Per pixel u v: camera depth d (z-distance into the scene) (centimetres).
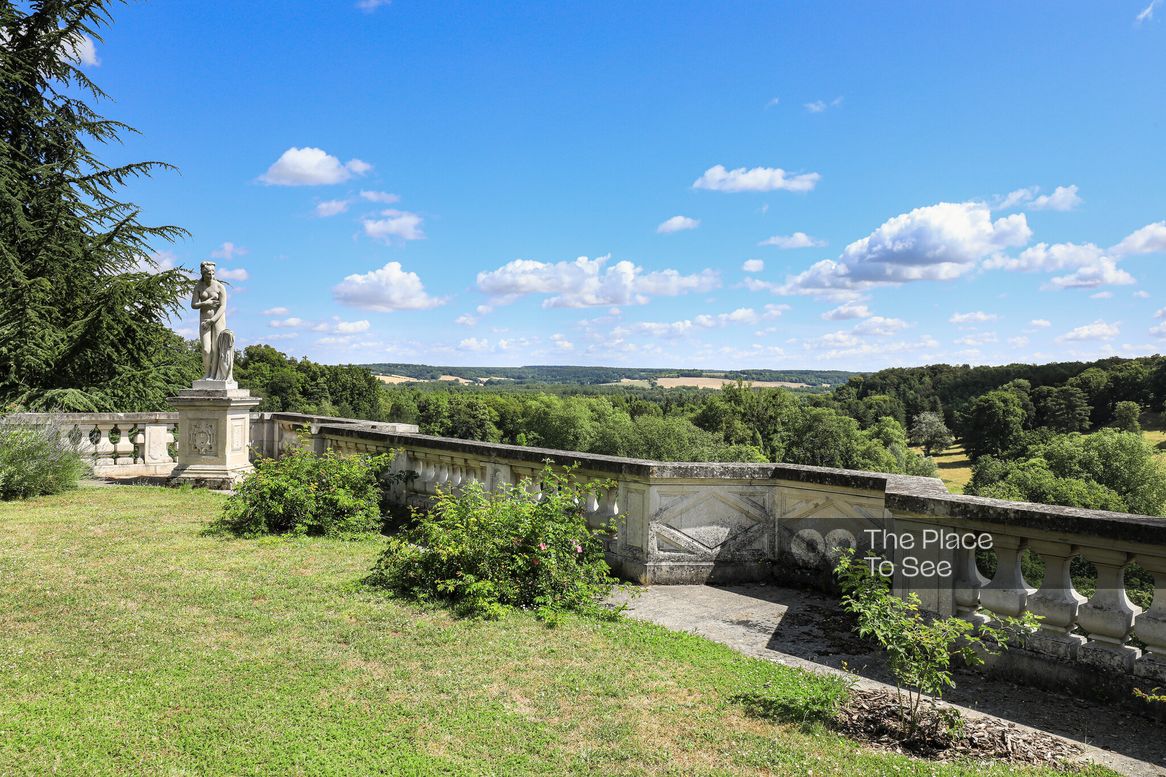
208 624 521
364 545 796
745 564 683
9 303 1719
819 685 418
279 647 480
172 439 1400
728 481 677
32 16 1975
